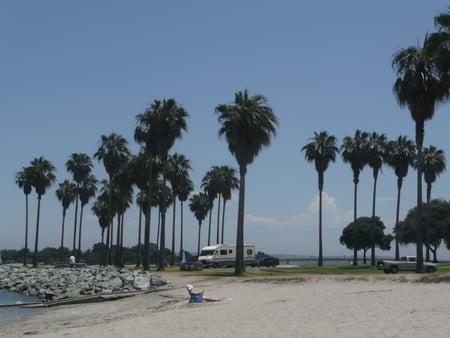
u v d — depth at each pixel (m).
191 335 17.89
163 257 70.12
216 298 32.12
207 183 115.75
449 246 118.38
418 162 44.91
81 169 119.06
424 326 16.20
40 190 108.00
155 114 66.44
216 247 79.38
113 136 86.25
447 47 40.16
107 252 88.56
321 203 90.12
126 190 87.94
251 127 51.38
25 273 74.94
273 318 20.75
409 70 43.66
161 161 74.00
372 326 16.95
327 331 16.72
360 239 116.19
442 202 122.75
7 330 26.28
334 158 90.94
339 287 34.59
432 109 44.03
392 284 34.03
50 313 34.38
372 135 89.69
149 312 28.30
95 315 30.94
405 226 121.19
